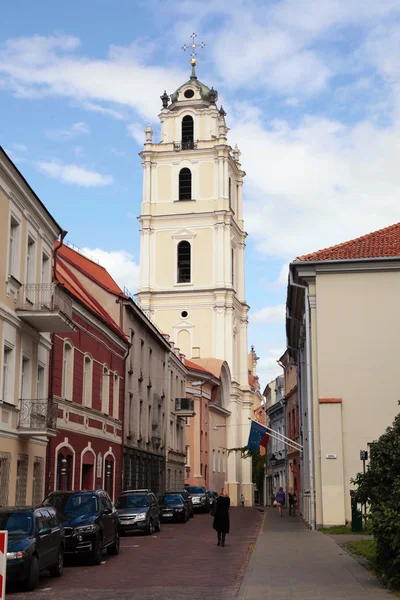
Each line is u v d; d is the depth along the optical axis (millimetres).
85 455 31859
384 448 15328
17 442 23656
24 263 24578
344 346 29422
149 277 82125
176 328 81188
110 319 38500
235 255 86812
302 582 14219
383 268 29688
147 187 83375
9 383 23219
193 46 89125
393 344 29266
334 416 28656
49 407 25109
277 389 80625
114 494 36906
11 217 23281
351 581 14250
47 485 26875
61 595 13570
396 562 13133
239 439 84500
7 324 22875
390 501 14078
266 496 92125
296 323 39625
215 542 25250
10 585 14461
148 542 25609
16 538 14492
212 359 77938
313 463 29469
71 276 39188
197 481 66688
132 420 41875
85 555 18562
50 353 27547
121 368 39094
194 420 68000
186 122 85500
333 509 28125
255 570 16141
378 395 28922
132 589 14250
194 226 82250
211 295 81188
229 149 83750
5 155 21484
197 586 14539
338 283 29922
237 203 88812
